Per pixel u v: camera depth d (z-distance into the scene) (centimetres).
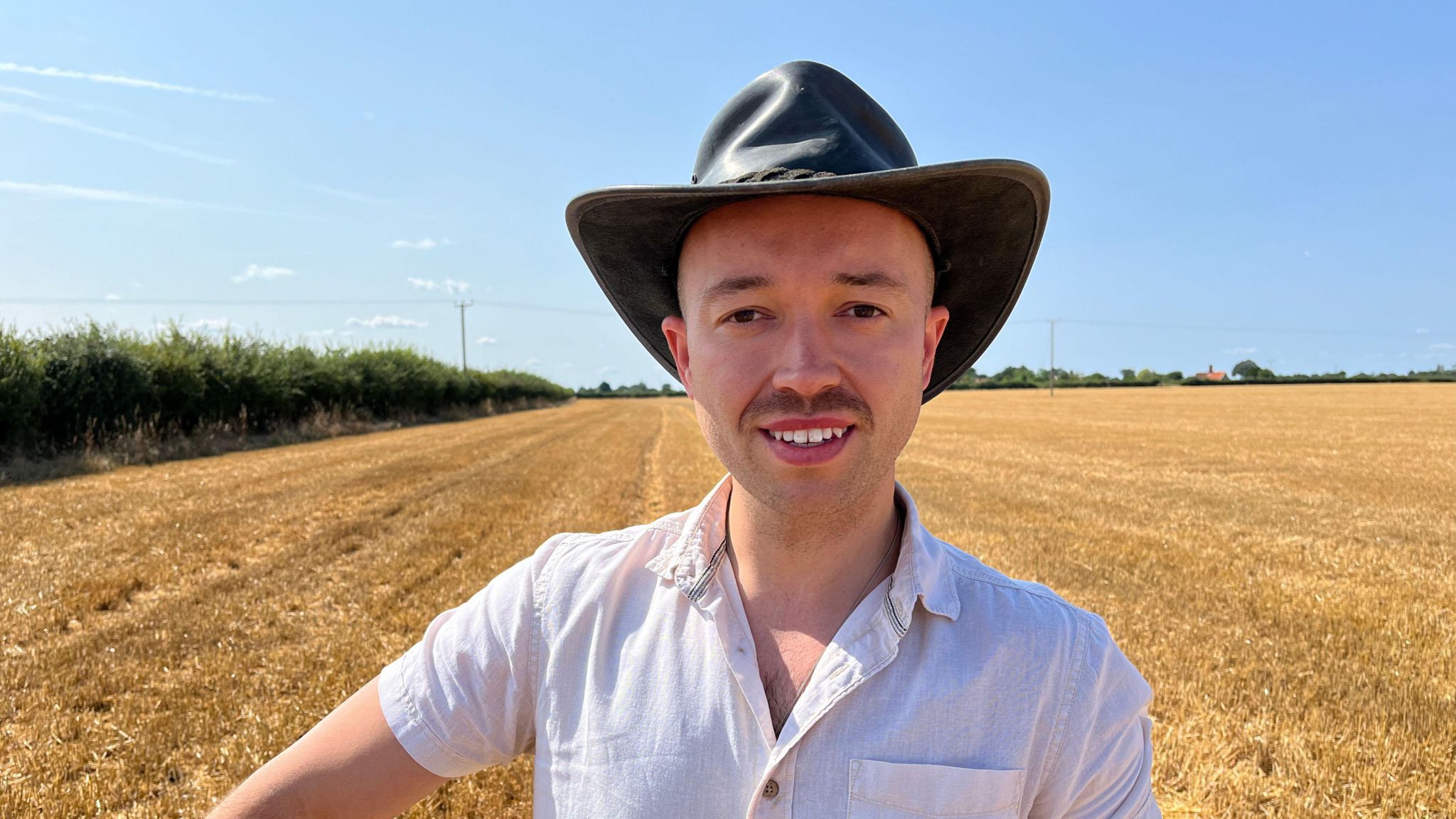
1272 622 606
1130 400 6562
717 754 100
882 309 104
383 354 3800
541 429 3369
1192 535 943
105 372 1748
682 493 1327
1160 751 402
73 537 860
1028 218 118
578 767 106
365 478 1421
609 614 113
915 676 100
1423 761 392
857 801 95
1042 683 100
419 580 730
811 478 102
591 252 132
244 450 2027
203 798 364
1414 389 7900
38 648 532
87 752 396
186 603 638
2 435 1511
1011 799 97
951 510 1132
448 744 115
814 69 111
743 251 103
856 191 99
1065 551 850
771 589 110
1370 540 915
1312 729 427
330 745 115
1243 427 3247
